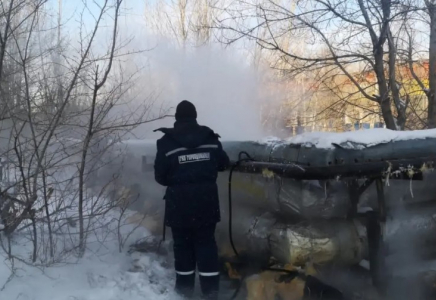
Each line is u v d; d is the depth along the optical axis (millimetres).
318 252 3418
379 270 3564
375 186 3730
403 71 8344
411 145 3557
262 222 3891
